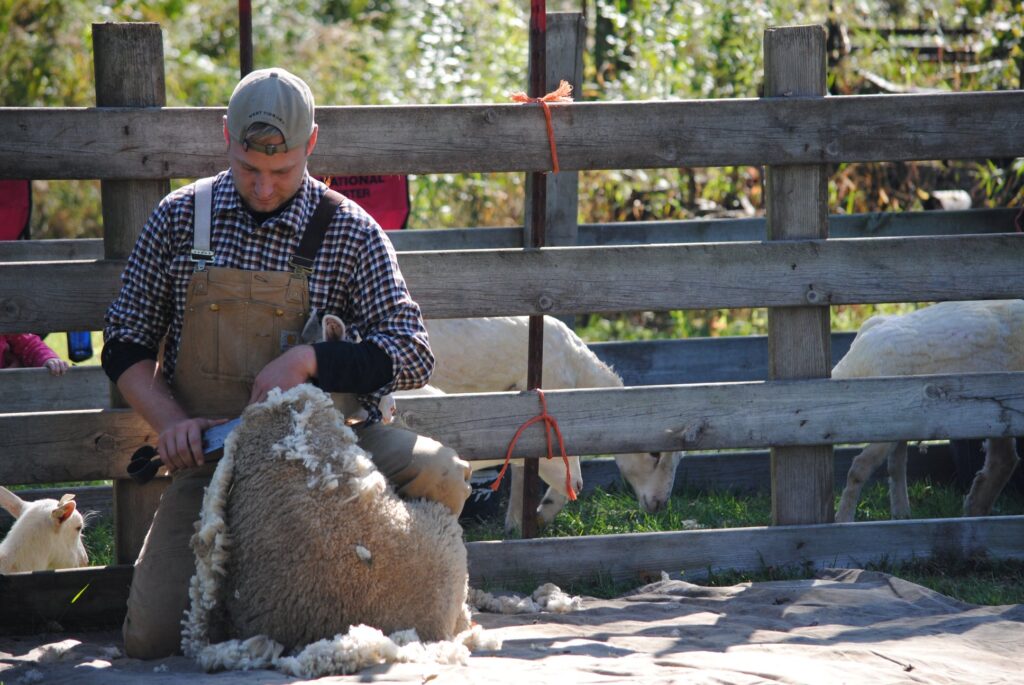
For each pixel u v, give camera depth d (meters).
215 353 4.99
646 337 16.25
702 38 18.53
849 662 4.95
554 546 6.91
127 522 6.37
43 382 9.38
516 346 8.59
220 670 4.55
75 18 24.56
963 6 18.42
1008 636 5.49
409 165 6.48
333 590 4.58
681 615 6.04
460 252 6.61
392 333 5.05
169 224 5.12
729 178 18.27
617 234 11.89
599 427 6.85
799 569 7.09
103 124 6.14
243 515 4.63
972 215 12.15
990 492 8.73
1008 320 8.27
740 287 6.87
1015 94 6.90
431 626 4.81
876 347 8.45
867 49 18.39
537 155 6.60
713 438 6.94
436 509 5.00
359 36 26.44
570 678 4.43
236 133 4.72
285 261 5.03
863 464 8.89
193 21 28.14
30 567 7.21
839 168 17.55
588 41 21.61
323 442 4.68
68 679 4.58
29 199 7.66
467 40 19.53
